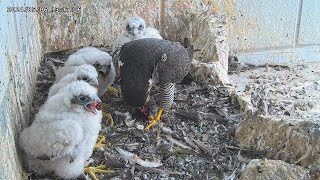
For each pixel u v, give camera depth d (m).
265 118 0.89
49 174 0.79
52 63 1.23
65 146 0.72
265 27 1.38
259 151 0.89
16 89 0.79
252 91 1.19
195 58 1.26
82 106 0.77
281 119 0.87
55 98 0.79
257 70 1.38
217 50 1.21
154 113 1.02
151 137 0.93
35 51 1.14
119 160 0.85
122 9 1.31
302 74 1.36
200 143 0.92
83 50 1.09
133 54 0.92
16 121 0.76
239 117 1.02
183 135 0.95
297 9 1.37
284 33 1.40
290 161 0.83
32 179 0.78
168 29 1.37
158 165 0.85
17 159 0.73
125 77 0.92
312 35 1.42
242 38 1.38
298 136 0.83
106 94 1.08
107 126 0.96
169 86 0.96
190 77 1.17
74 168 0.76
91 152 0.81
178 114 1.02
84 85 0.78
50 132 0.72
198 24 1.32
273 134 0.87
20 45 0.89
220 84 1.15
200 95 1.11
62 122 0.73
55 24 1.27
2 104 0.65
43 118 0.75
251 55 1.41
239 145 0.92
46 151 0.72
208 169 0.85
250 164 0.77
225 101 1.09
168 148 0.90
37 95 1.05
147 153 0.89
